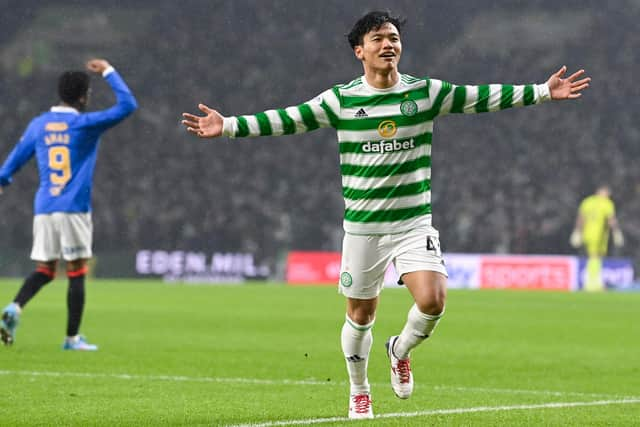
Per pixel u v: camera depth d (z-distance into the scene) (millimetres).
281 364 20719
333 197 79688
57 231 21969
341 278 13391
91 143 22031
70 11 90875
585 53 90688
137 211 78438
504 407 15000
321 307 39312
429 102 12859
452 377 19250
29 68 87438
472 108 13039
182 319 32812
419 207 12984
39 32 89750
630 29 91812
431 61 91562
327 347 24297
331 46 89625
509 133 83688
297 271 67500
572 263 63094
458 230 78125
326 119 12953
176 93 87188
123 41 89500
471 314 37125
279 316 34500
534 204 79750
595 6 92688
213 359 21438
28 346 23281
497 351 24219
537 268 63750
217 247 77812
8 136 83625
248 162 80750
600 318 35781
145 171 80812
